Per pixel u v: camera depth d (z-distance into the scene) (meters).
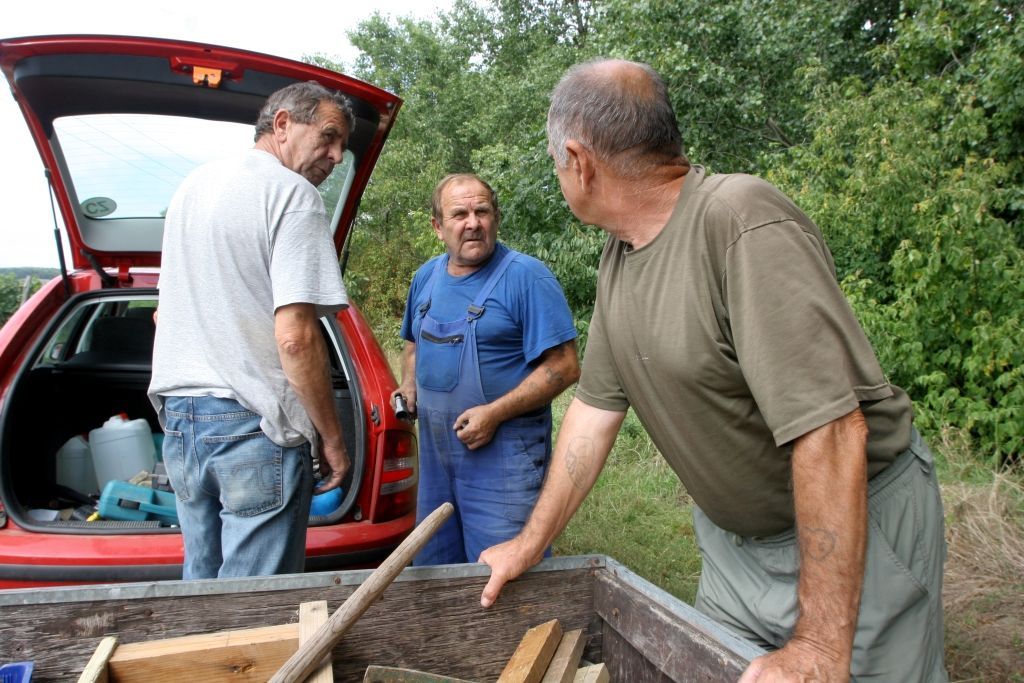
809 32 8.74
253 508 1.92
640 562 3.47
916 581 1.44
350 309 3.07
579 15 17.47
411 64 19.25
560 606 1.64
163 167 3.10
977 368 4.53
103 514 2.57
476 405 2.49
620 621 1.56
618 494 4.29
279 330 1.87
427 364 2.58
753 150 8.86
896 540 1.44
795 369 1.16
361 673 1.49
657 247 1.38
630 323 1.46
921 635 1.46
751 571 1.67
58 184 3.00
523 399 2.40
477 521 2.51
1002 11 6.17
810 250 1.21
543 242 8.38
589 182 1.41
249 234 1.89
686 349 1.34
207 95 2.67
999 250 4.77
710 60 8.56
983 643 2.79
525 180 8.47
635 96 1.34
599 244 7.81
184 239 1.95
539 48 16.58
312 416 1.95
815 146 6.54
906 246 4.97
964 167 5.61
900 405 1.46
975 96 5.77
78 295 3.03
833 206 5.89
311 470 2.05
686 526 3.92
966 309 4.77
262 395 1.89
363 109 2.74
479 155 9.56
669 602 1.43
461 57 18.88
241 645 1.36
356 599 1.36
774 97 8.97
